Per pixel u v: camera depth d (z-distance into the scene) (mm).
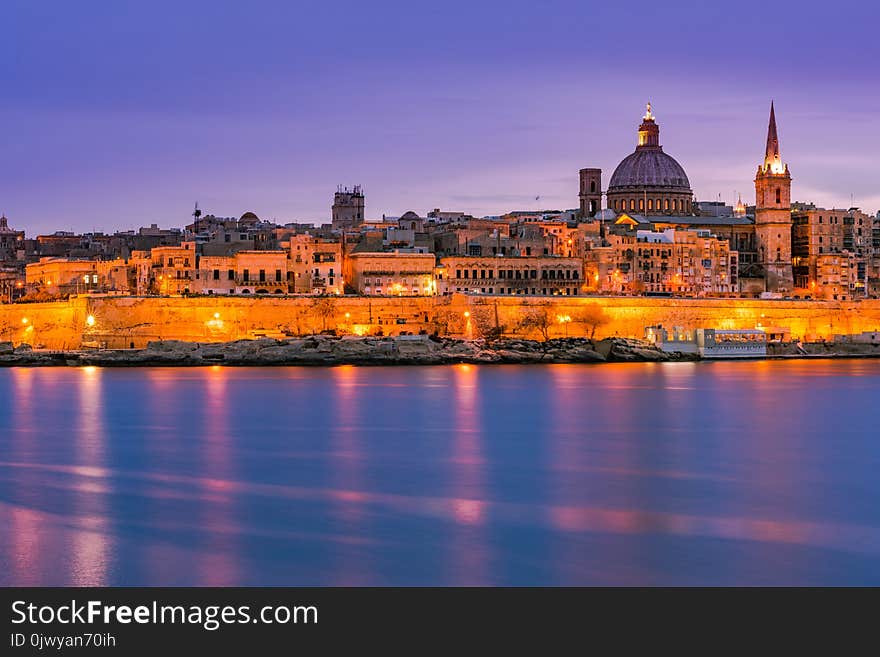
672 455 115062
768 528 85188
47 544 80938
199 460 111812
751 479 102562
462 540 82062
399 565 76312
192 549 79750
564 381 194875
